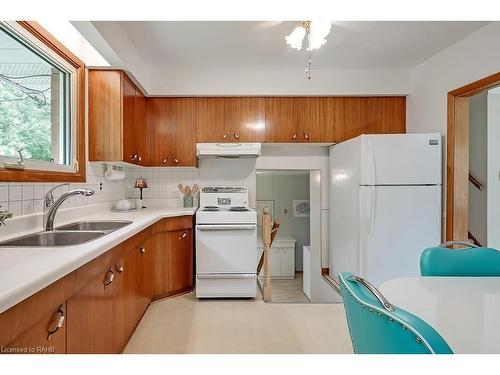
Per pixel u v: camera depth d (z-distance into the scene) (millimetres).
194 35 2559
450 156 2807
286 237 5129
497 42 2350
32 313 959
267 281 3004
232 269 2982
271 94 3377
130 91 2760
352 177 3031
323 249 3926
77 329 1294
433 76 3053
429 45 2797
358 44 2773
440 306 1035
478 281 1302
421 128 3242
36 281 931
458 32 2553
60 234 1831
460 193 2781
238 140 3418
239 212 3008
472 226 3309
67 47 2270
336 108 3477
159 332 2311
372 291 822
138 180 3420
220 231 2979
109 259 1653
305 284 4484
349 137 3473
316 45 2283
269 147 3822
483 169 3227
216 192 3482
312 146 3820
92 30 1931
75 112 2344
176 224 3053
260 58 3057
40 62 2049
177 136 3391
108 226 2285
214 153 3291
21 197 1791
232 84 3346
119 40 2344
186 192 3621
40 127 2055
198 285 2967
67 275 1179
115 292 1771
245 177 3770
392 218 2795
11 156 1682
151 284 2811
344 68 3363
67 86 2314
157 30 2463
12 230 1687
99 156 2553
